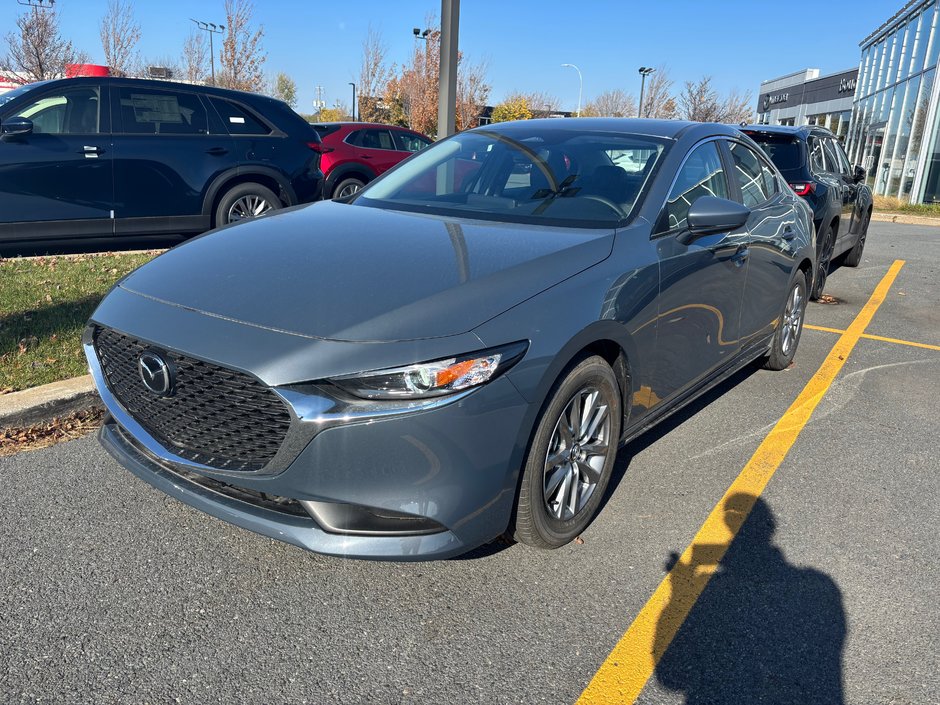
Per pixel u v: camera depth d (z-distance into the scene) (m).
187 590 2.53
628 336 2.88
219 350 2.28
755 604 2.59
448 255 2.72
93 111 6.85
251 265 2.73
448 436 2.23
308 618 2.42
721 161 4.00
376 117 37.66
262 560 2.72
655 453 3.77
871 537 3.04
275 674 2.17
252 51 27.30
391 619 2.44
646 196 3.29
